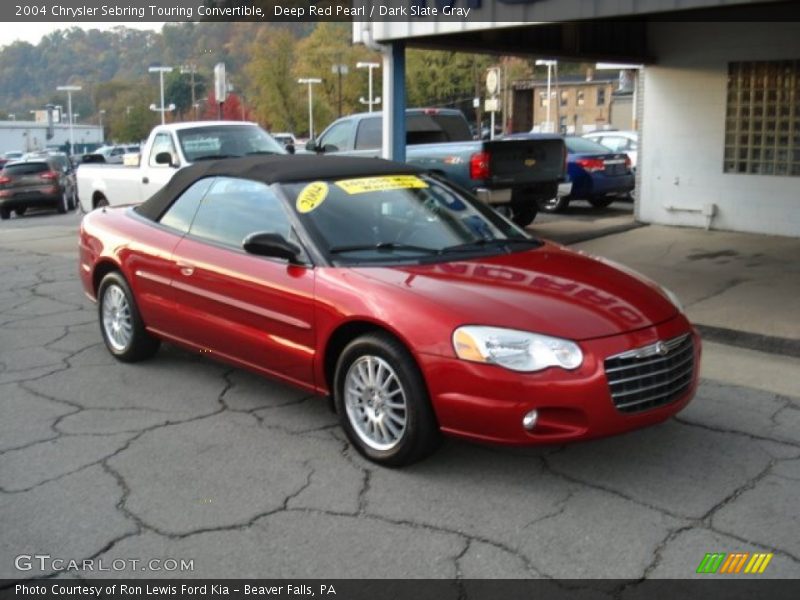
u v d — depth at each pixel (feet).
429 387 14.14
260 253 16.42
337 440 16.53
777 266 31.58
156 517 13.48
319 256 16.35
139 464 15.52
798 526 12.91
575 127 281.74
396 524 13.16
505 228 18.74
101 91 351.67
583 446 16.01
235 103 223.51
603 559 12.05
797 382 19.75
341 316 15.33
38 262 38.55
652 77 41.09
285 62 206.80
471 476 14.80
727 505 13.62
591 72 281.74
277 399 18.92
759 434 16.57
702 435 16.53
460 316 14.05
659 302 15.33
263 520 13.34
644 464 15.21
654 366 14.25
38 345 23.89
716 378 20.10
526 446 13.74
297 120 209.15
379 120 45.29
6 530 13.14
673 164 41.14
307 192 17.61
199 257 18.58
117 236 21.24
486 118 242.58
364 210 17.57
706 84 39.19
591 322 14.05
